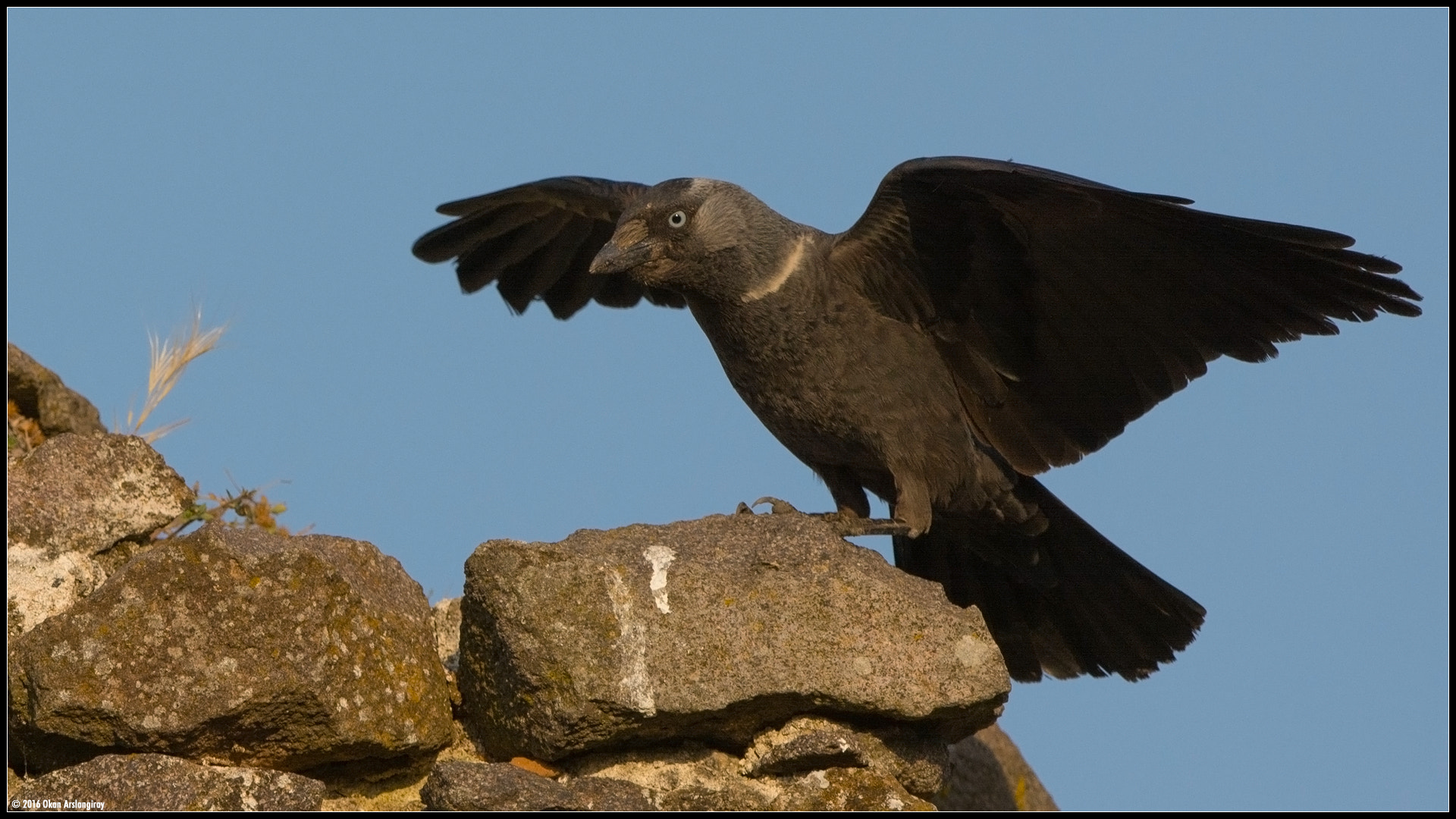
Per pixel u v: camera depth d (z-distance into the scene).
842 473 11.37
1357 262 9.20
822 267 10.58
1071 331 10.55
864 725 8.12
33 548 8.19
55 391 11.54
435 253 13.11
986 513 11.26
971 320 10.65
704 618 7.86
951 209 10.05
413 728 7.76
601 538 8.16
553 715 7.67
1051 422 10.82
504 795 7.30
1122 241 9.87
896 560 12.07
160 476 8.88
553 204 12.86
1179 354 10.40
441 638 9.11
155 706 7.27
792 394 10.72
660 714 7.69
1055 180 9.12
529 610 7.75
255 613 7.49
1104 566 11.52
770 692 7.79
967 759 13.19
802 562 8.11
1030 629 11.99
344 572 7.84
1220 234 9.45
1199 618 11.51
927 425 10.68
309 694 7.42
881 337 10.59
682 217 10.52
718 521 8.41
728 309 10.61
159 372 10.48
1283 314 9.90
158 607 7.42
